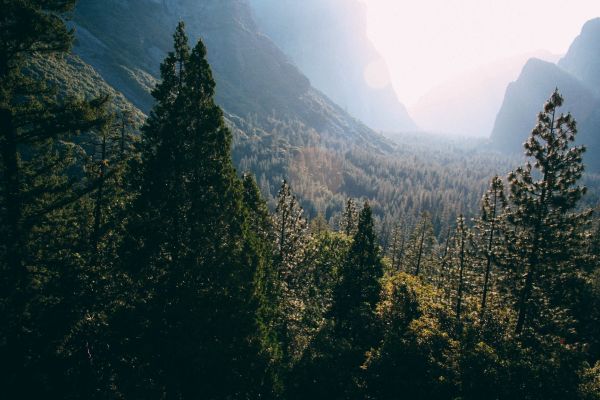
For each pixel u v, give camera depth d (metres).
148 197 16.33
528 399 16.22
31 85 14.39
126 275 17.30
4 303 13.19
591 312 37.53
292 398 21.41
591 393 16.09
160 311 15.98
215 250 17.31
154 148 17.27
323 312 34.84
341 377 21.30
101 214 20.38
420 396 18.44
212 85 17.50
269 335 22.31
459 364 17.56
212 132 17.06
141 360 15.98
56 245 15.88
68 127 14.25
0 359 13.20
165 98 17.05
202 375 16.19
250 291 17.97
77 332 16.28
